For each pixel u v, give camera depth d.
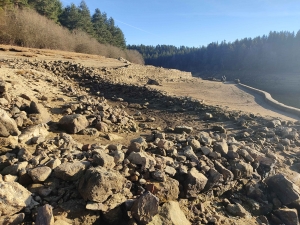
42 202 3.29
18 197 3.06
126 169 4.12
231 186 5.06
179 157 4.99
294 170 6.37
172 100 12.45
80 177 3.70
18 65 14.27
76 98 9.87
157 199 3.52
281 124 9.76
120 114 9.07
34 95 8.41
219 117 10.16
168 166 4.54
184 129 7.96
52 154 4.29
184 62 114.81
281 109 13.15
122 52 58.00
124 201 3.63
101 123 6.83
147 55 126.25
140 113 10.45
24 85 9.00
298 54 82.19
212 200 4.70
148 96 13.38
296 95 44.47
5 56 17.92
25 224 3.00
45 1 43.75
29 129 5.14
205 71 101.62
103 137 6.20
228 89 20.14
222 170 4.95
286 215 4.65
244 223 4.34
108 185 3.43
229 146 6.05
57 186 3.55
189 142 5.73
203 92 17.80
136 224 3.38
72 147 4.79
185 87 19.78
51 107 7.62
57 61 18.33
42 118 6.05
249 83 70.06
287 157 7.04
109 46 54.22
